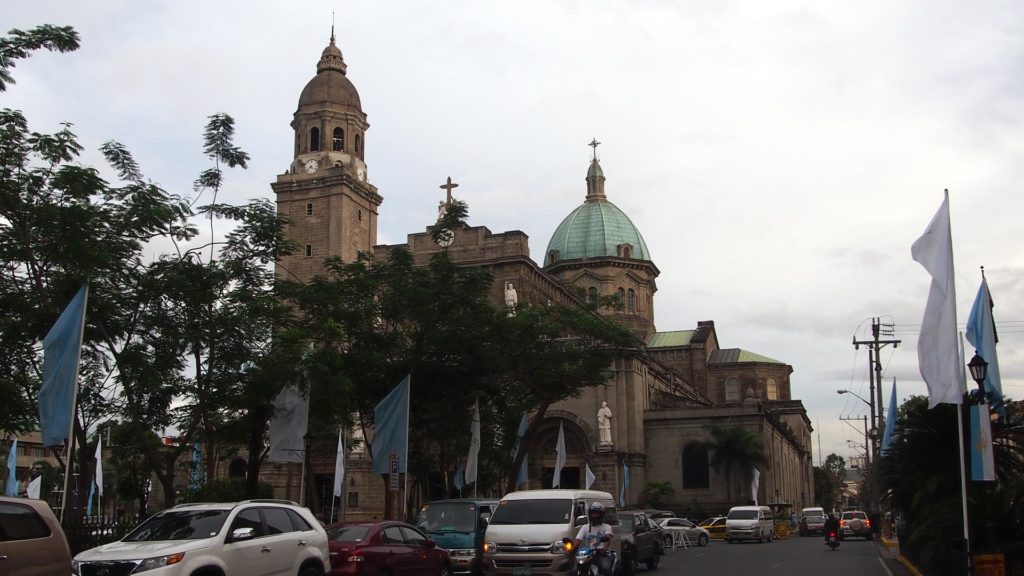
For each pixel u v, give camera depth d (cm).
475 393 4388
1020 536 2577
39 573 1473
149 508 7406
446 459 4988
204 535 1759
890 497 3594
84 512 3250
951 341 2509
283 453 3172
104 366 3138
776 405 12075
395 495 3988
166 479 3048
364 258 4194
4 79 2650
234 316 3061
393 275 4088
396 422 3703
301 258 7912
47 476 8844
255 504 1905
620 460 7762
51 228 2731
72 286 2762
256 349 3198
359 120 8381
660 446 8362
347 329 3900
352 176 8050
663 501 7875
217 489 3152
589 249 10744
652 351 11838
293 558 1903
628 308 10669
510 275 7888
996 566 2283
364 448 7419
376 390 4091
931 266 2578
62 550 1523
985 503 2616
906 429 3059
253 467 3272
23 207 2689
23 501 1501
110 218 2864
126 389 2938
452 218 4125
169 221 2909
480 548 2917
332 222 7894
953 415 2916
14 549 1441
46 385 2439
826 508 16900
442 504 3045
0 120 2717
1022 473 2811
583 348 4712
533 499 2712
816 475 17062
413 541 2411
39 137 2748
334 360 3288
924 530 2825
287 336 3131
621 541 3064
